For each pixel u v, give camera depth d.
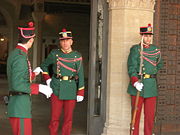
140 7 5.64
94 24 5.82
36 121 7.18
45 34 20.42
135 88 5.20
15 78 3.82
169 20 6.14
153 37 6.02
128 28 5.61
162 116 6.18
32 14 17.69
